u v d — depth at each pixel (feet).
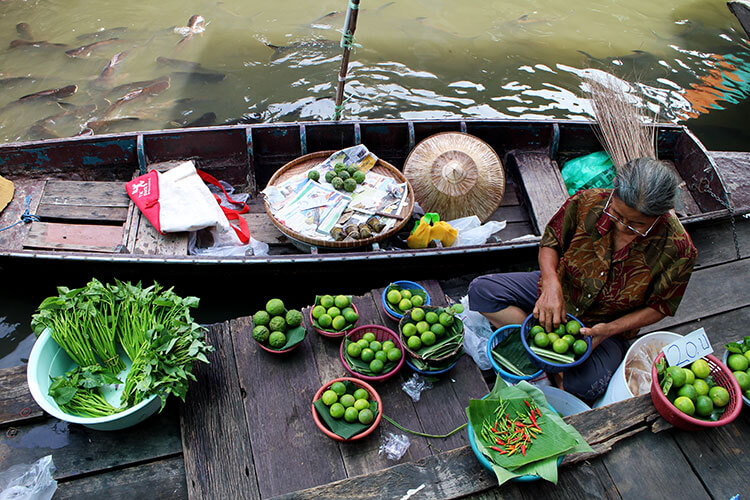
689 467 7.16
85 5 25.41
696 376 7.68
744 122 21.43
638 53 24.79
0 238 12.35
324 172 14.08
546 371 9.00
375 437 8.29
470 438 7.02
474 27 25.55
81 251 12.35
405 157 15.97
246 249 13.19
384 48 23.62
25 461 7.96
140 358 8.17
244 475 7.86
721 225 14.25
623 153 14.64
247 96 20.59
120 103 19.84
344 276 12.81
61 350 8.64
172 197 12.92
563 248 9.10
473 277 13.53
